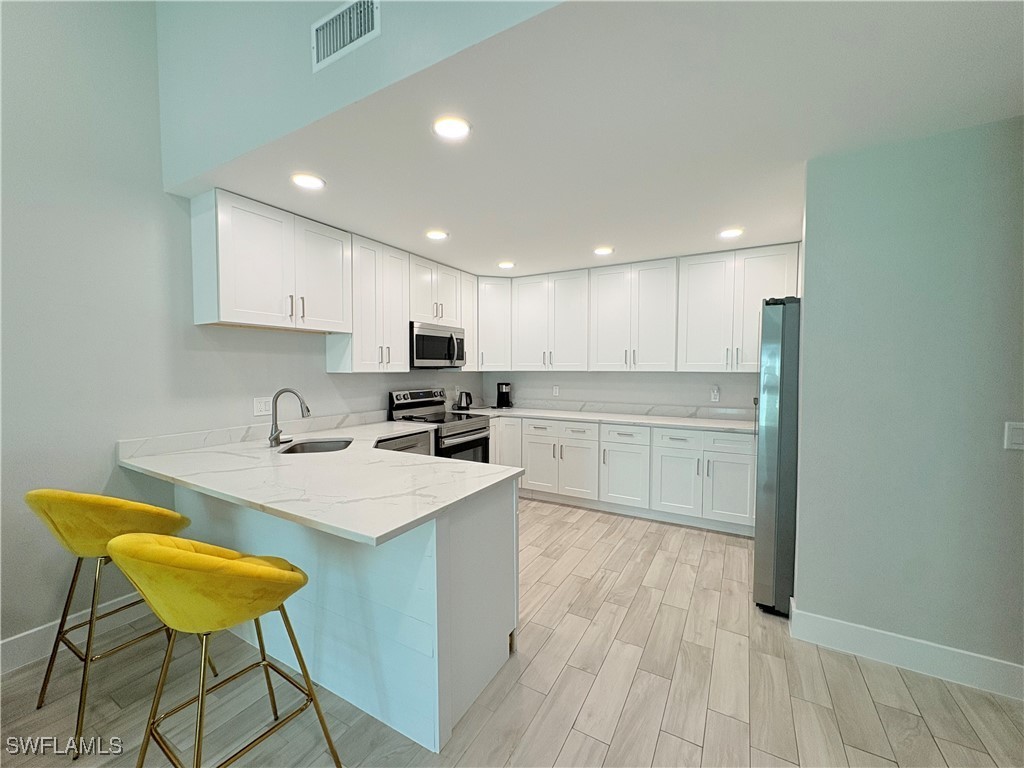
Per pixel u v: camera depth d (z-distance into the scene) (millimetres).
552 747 1433
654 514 3566
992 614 1682
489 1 1189
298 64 1625
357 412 3387
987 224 1641
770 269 3215
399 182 2115
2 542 1789
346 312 2912
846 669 1795
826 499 1928
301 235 2598
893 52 1235
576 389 4434
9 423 1792
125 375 2104
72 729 1498
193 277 2334
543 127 1632
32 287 1828
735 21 1123
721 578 2572
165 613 1091
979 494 1688
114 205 2051
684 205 2414
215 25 1902
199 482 1659
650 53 1243
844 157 1838
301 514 1291
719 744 1438
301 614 1757
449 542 1455
